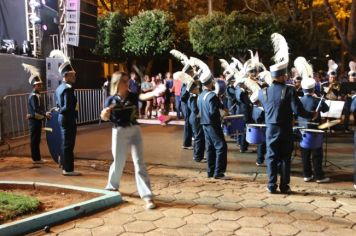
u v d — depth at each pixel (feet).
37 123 30.68
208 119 26.07
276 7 77.77
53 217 18.53
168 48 68.39
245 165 30.22
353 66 42.01
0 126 38.55
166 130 47.19
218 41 63.41
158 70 86.28
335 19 55.11
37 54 52.54
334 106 28.09
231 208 20.65
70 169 27.07
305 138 24.80
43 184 22.95
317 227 18.30
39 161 31.12
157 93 20.43
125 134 20.67
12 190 22.99
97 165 30.48
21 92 46.65
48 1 54.49
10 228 17.13
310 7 69.56
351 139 40.47
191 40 65.87
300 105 22.48
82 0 54.13
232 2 87.35
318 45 85.05
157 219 19.15
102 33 69.82
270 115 22.71
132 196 22.43
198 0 83.92
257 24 63.00
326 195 22.97
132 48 68.74
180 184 25.18
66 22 53.83
